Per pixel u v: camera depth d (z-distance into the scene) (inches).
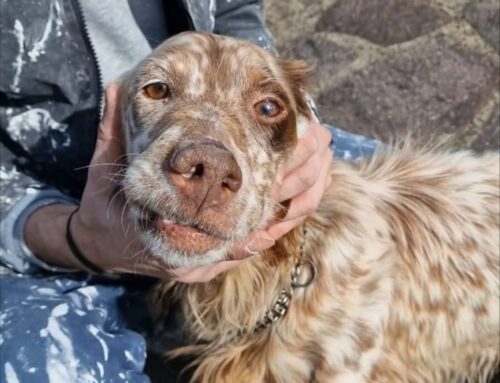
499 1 46.8
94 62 27.4
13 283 26.5
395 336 29.2
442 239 30.2
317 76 47.5
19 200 27.0
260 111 23.0
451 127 44.9
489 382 34.0
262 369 27.8
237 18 31.1
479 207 31.3
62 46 27.0
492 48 46.1
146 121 22.4
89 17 26.9
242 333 27.8
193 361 30.4
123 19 27.6
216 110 21.9
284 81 24.3
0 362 23.4
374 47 47.5
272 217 23.5
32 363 23.4
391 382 29.0
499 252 30.9
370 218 28.6
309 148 24.0
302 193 24.2
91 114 27.9
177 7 28.2
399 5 47.9
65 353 23.9
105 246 24.5
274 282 26.8
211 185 19.2
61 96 27.5
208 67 22.8
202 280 24.2
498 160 33.5
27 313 24.6
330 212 27.6
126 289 28.5
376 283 27.9
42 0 26.5
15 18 26.4
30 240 26.3
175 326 30.1
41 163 28.4
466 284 30.3
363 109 46.3
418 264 29.6
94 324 25.5
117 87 23.9
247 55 23.2
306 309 27.0
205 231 19.9
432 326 30.1
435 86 45.8
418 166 32.2
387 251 28.5
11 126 27.6
